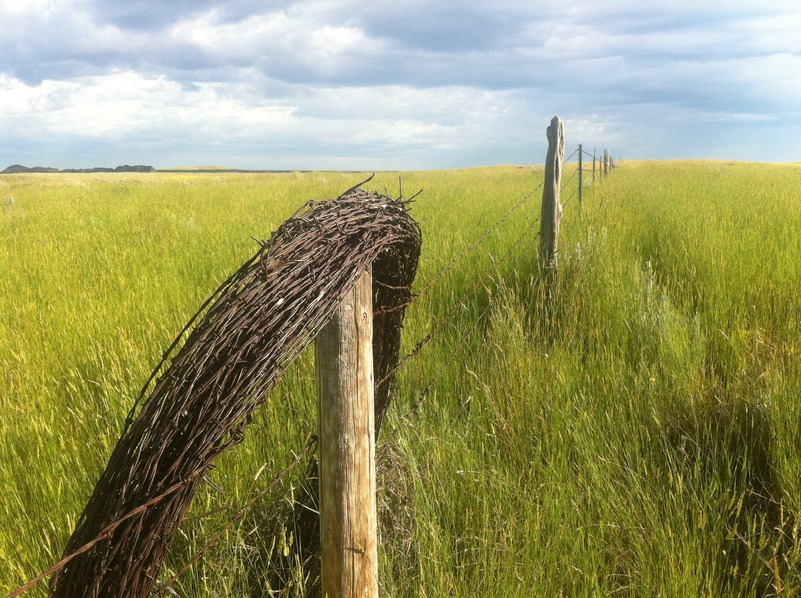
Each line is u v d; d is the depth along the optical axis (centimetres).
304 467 259
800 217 835
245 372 136
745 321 463
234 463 260
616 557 239
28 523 237
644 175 2742
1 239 995
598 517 261
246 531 236
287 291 144
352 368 159
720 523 247
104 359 383
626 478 279
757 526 261
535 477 282
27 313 510
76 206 1691
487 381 367
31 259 778
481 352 405
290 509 239
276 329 140
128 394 322
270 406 314
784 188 1639
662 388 354
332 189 2175
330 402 159
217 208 1538
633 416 326
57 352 416
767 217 862
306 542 230
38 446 280
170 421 129
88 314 486
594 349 433
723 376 392
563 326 456
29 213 1509
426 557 221
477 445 311
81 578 128
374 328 246
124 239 963
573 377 367
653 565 230
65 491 251
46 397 340
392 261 229
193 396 130
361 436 162
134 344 398
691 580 215
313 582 220
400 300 244
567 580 228
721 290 515
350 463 161
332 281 149
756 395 335
